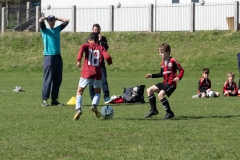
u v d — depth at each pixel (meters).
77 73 96.94
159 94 33.91
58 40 44.38
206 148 24.23
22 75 96.94
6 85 76.12
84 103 46.88
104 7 123.25
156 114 34.81
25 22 131.38
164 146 24.77
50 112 38.50
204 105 42.22
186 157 22.47
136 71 97.56
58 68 44.47
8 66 104.75
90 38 34.31
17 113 37.97
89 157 22.67
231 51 103.50
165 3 120.62
